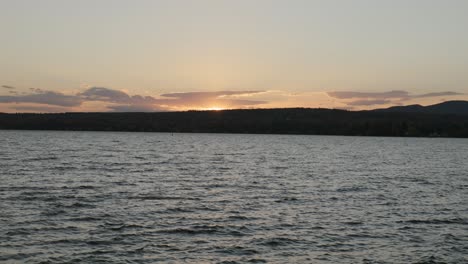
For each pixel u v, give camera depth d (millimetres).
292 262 22203
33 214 30609
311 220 30734
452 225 29938
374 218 31625
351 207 35531
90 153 96438
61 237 25406
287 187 46406
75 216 30422
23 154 87312
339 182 51125
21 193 38750
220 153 107750
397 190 45250
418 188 47031
